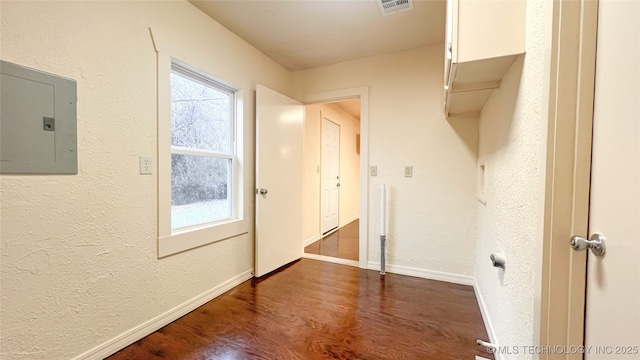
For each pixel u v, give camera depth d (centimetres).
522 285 101
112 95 141
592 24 72
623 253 61
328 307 192
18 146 110
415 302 200
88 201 132
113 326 143
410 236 258
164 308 169
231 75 222
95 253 135
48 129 118
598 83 71
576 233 75
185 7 181
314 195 386
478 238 217
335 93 288
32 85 113
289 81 305
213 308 191
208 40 199
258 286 230
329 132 443
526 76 99
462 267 239
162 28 166
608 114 66
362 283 236
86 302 132
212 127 218
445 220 245
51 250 120
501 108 138
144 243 158
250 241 248
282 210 278
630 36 59
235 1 184
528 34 98
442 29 219
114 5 142
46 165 118
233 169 236
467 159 236
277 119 268
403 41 239
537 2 89
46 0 117
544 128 79
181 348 147
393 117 262
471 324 170
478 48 110
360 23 210
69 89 124
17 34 109
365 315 181
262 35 228
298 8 192
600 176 69
